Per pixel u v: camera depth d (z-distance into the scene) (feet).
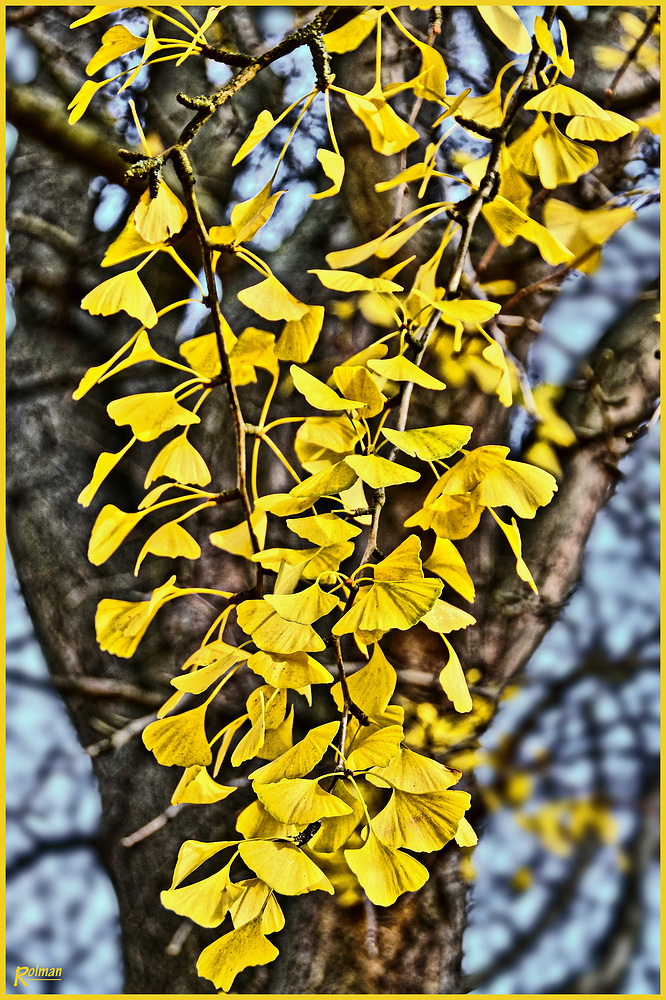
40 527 7.34
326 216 7.59
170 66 7.86
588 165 5.16
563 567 7.07
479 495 4.84
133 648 4.97
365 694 4.86
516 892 11.12
